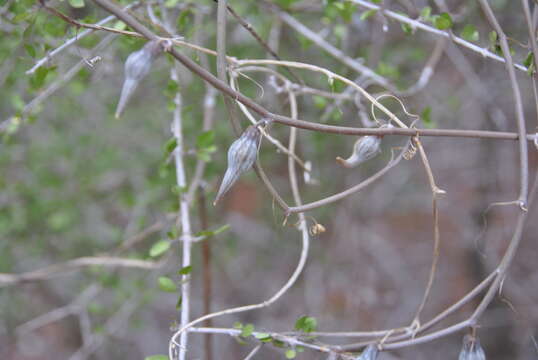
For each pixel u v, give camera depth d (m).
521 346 3.43
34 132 2.74
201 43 2.10
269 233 3.51
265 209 3.18
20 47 1.91
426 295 1.80
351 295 3.32
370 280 3.66
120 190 2.83
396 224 4.46
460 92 3.18
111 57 1.95
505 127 2.65
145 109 2.71
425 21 1.87
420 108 2.62
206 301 2.00
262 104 2.43
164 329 3.79
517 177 3.75
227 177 1.76
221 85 1.76
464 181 4.11
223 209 3.10
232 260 3.39
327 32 2.03
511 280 3.48
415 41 2.56
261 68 1.86
